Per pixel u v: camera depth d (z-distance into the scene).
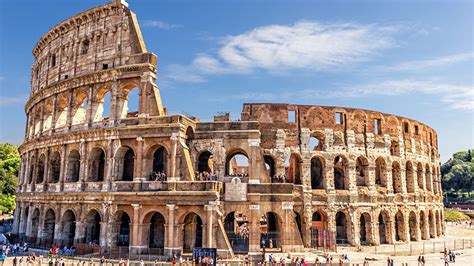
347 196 73.62
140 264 52.34
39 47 86.44
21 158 86.94
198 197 58.03
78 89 71.19
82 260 56.81
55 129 73.31
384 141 80.44
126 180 67.38
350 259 59.06
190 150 66.06
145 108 63.88
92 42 71.75
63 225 67.38
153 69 65.75
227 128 66.12
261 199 62.97
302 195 70.69
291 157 78.19
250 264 53.03
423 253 68.12
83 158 66.56
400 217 81.94
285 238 61.94
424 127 94.31
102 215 62.44
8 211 128.50
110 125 65.44
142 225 60.16
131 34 67.88
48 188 71.19
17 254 63.59
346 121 76.88
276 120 73.44
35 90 86.69
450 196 184.62
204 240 56.88
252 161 64.31
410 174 86.56
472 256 67.88
